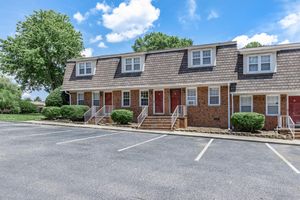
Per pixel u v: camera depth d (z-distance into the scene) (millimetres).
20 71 32562
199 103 19172
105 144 11648
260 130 16359
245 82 17781
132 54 22062
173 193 5621
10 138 13117
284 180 6680
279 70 17219
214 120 18609
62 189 5754
